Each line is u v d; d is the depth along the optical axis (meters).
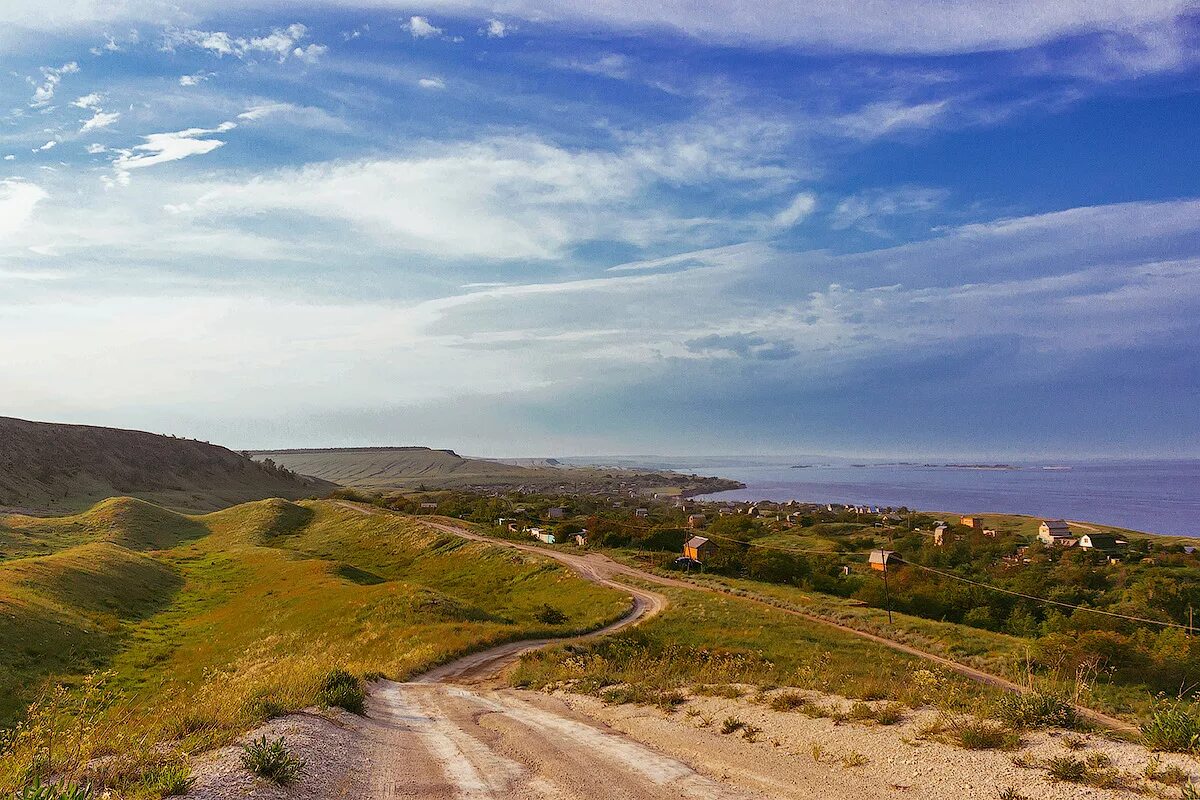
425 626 44.31
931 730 9.98
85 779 8.13
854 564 95.44
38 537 94.81
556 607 66.50
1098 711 12.95
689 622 51.00
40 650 39.53
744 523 137.25
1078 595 68.06
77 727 9.05
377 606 51.06
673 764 10.31
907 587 71.25
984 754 8.79
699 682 18.09
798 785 8.74
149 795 7.56
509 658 34.50
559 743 12.26
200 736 10.27
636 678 20.08
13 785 7.51
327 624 48.78
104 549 76.56
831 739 10.52
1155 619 55.66
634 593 68.56
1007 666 35.97
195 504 183.75
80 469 184.75
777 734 11.29
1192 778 6.97
